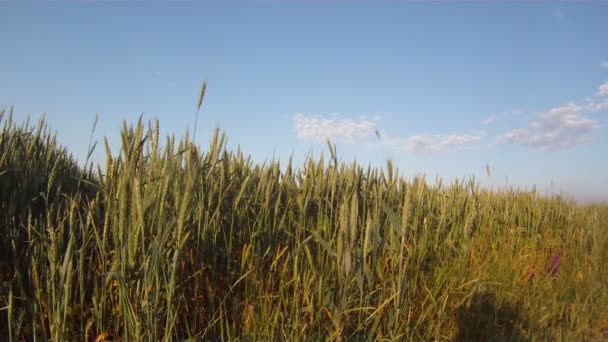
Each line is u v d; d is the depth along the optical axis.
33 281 2.20
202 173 2.41
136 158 2.03
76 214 2.37
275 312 2.39
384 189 3.14
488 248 4.20
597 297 4.04
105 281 2.10
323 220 2.76
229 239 2.59
